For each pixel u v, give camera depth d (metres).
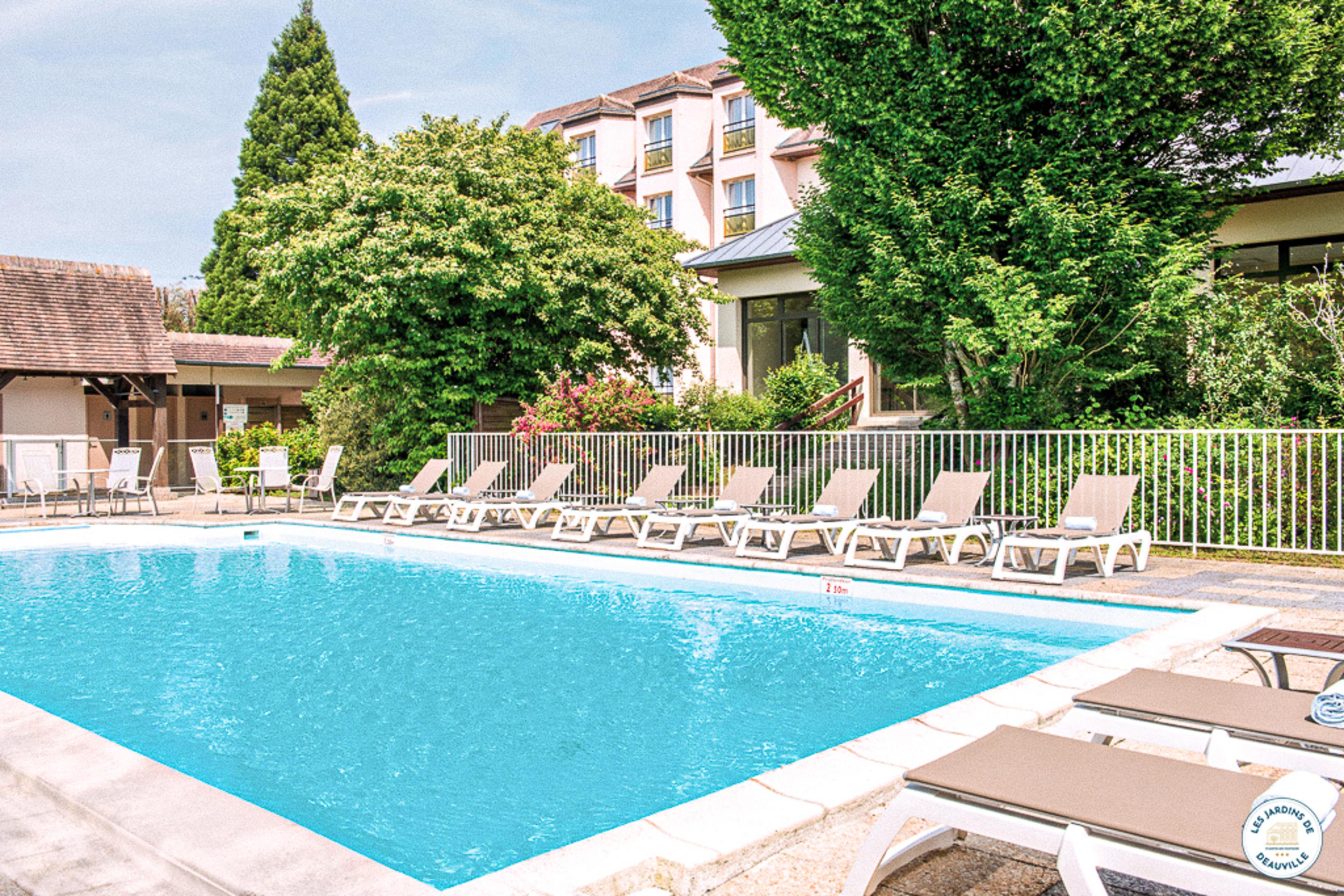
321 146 39.31
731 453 12.95
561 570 10.69
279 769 4.20
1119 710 2.88
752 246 20.48
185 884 2.56
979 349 10.04
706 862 2.55
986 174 10.64
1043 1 9.48
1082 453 9.50
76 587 9.80
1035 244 9.98
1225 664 5.00
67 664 6.30
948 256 10.21
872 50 10.45
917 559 9.26
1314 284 11.62
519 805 3.74
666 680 5.73
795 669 5.95
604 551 10.42
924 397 18.45
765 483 10.80
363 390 16.83
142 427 26.42
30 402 20.31
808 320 20.28
